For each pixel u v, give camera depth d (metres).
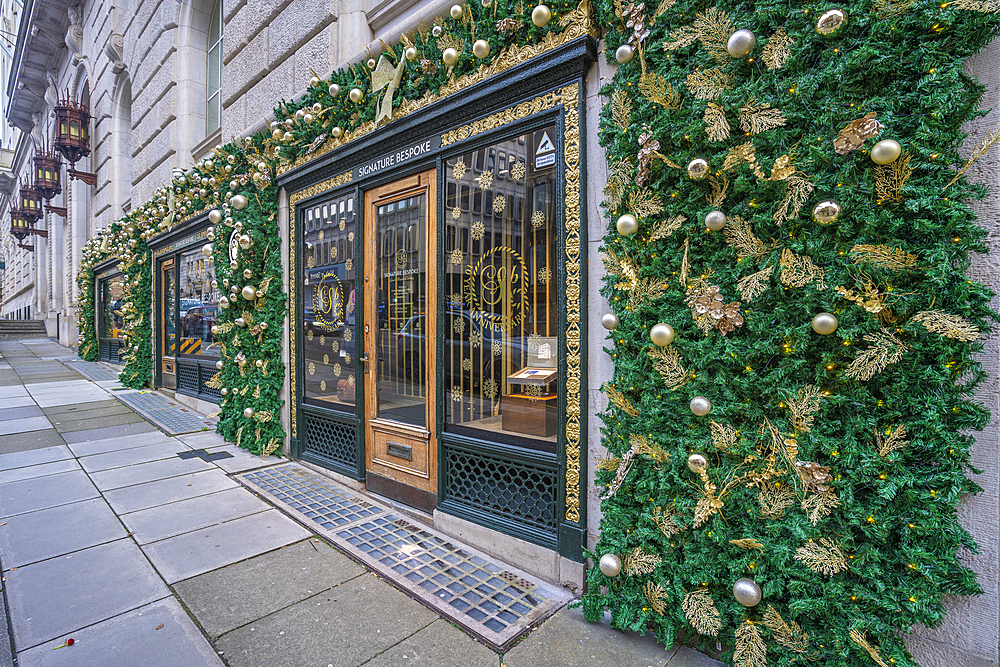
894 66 1.77
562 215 2.85
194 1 8.23
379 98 3.98
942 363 1.75
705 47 2.15
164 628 2.43
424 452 3.85
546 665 2.24
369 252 4.37
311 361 5.13
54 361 13.97
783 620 2.04
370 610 2.63
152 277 9.76
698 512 2.18
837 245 1.89
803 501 1.95
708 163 2.15
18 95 21.38
